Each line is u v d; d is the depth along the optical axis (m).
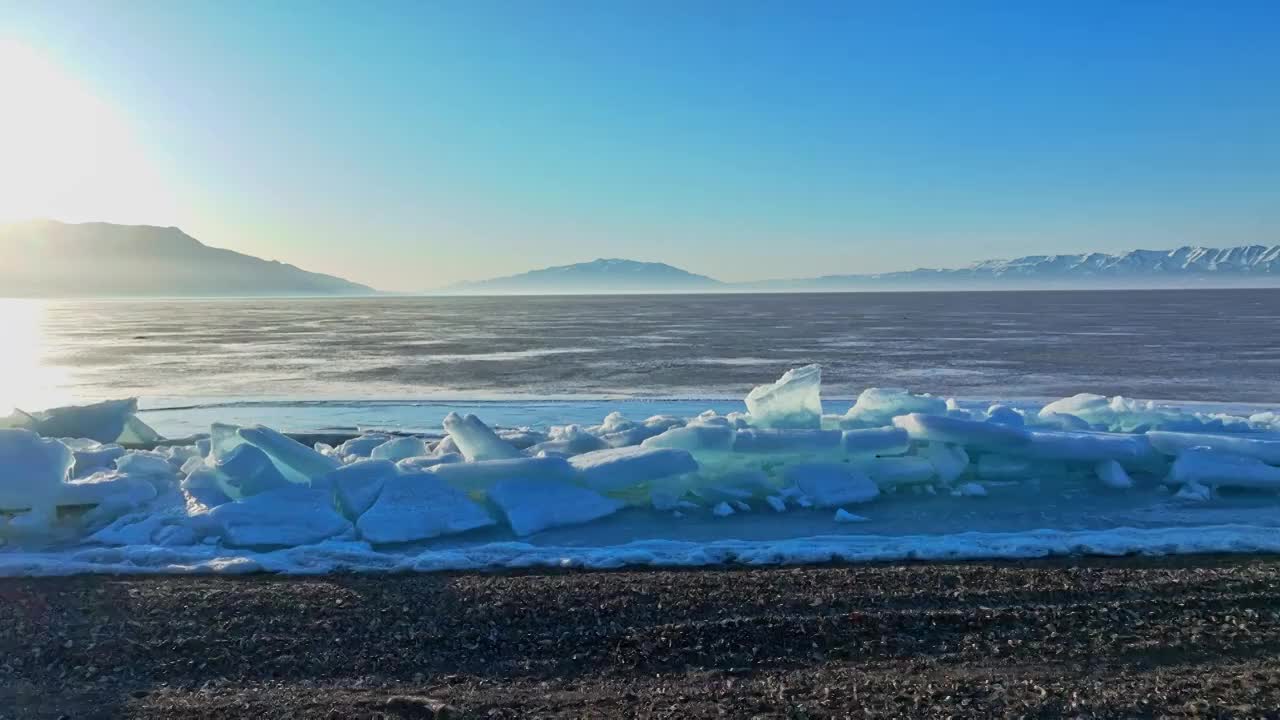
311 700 5.05
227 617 6.37
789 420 12.95
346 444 13.35
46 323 82.12
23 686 5.32
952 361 33.50
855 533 9.35
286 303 198.62
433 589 6.97
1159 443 11.80
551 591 6.85
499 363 34.19
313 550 8.09
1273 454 11.44
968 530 9.46
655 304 146.25
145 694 5.17
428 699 5.03
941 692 5.08
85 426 14.22
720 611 6.42
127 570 7.67
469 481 10.17
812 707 4.92
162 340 53.53
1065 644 5.80
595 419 18.36
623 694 5.12
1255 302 118.19
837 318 78.38
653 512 10.34
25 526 8.84
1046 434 11.91
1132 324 60.62
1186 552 8.08
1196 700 4.96
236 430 11.02
